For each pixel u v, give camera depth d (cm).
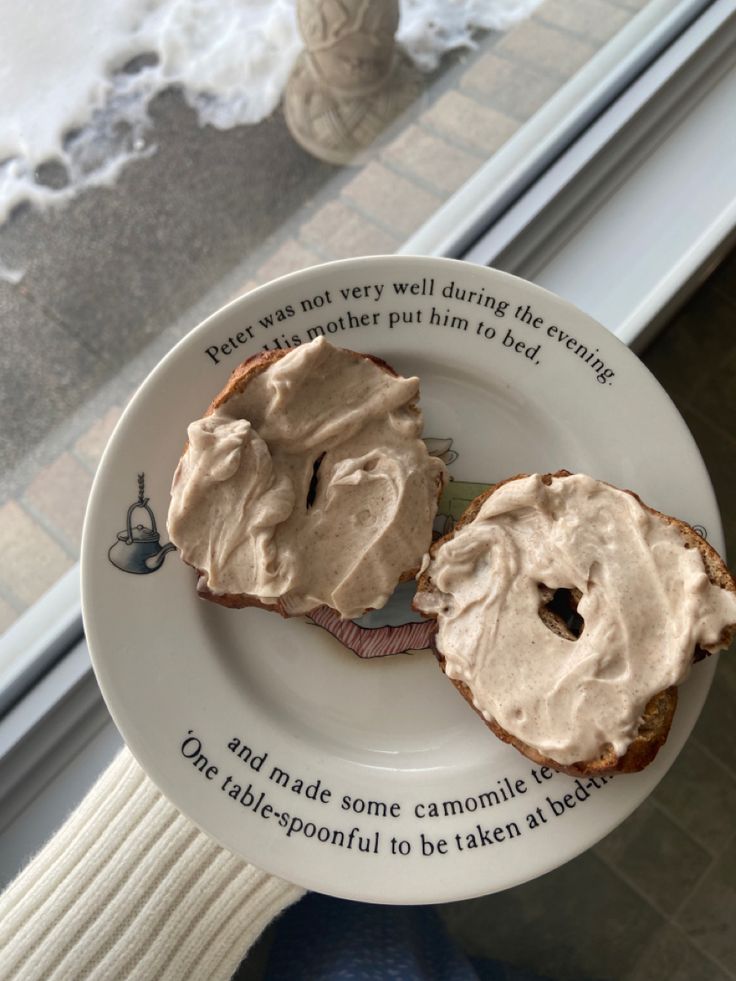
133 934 22
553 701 19
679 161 28
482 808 21
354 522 21
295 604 22
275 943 27
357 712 22
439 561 21
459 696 23
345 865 21
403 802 21
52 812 25
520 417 24
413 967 25
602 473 23
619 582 20
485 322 23
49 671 25
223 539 21
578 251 27
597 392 23
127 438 22
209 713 22
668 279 27
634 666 19
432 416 24
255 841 21
